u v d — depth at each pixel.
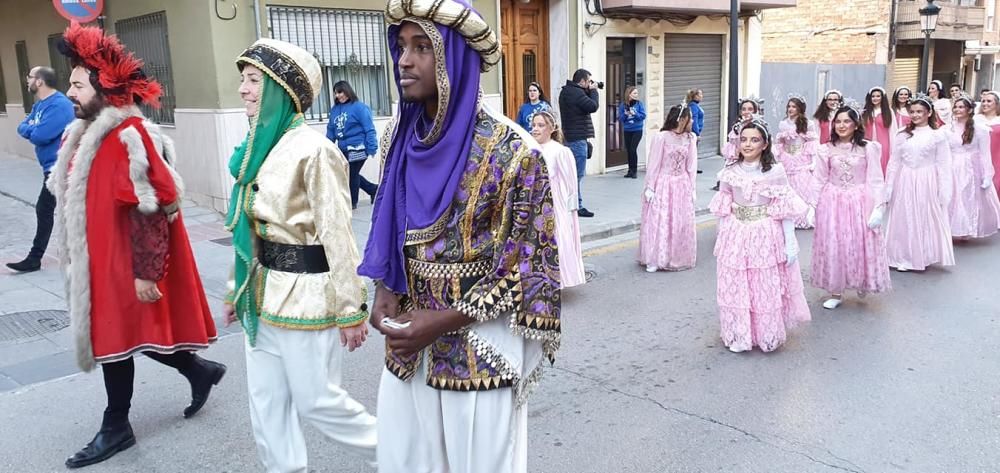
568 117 10.20
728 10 14.78
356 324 2.96
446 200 2.15
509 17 12.59
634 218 9.97
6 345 5.42
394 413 2.42
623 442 4.05
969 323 5.96
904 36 21.80
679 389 4.75
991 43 27.55
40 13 12.43
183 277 3.88
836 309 6.39
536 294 2.18
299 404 3.08
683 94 15.62
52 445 4.03
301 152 2.91
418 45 2.10
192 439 4.08
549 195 2.19
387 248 2.29
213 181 9.62
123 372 3.82
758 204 5.24
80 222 3.56
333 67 10.34
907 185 7.50
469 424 2.30
